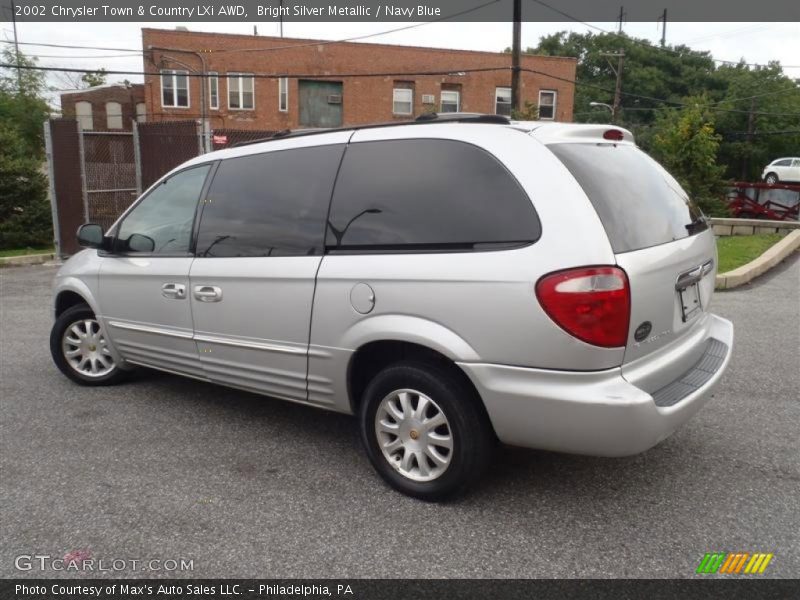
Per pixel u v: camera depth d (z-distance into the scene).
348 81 33.41
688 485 3.50
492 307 2.97
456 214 3.17
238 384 4.16
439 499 3.33
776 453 3.87
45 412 4.75
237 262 3.98
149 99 32.06
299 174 3.83
